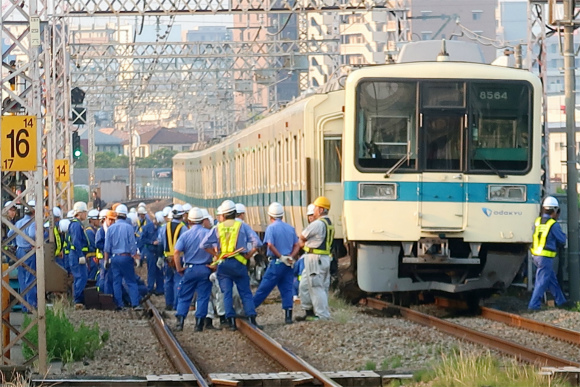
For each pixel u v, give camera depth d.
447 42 57.38
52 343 38.09
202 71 138.38
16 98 34.34
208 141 121.44
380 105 51.00
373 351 38.59
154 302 65.31
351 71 53.06
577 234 57.19
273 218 48.28
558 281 58.69
